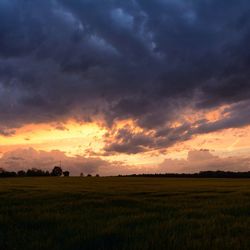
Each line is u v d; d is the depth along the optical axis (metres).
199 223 13.15
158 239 10.45
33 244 10.44
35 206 19.69
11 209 18.47
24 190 31.55
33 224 13.96
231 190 32.06
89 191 29.94
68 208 18.67
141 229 12.02
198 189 33.62
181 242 10.16
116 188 35.19
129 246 9.80
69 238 11.12
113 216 15.75
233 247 9.62
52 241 10.80
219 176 117.56
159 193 28.19
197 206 19.27
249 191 29.23
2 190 31.34
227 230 11.83
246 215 15.73
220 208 17.92
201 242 10.09
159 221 13.98
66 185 42.84
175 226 12.55
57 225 13.41
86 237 10.89
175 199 23.44
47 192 28.55
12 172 141.25
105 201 21.50
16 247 10.27
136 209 18.16
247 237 10.70
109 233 11.31
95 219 14.85
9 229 13.04
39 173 148.88
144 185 42.88
